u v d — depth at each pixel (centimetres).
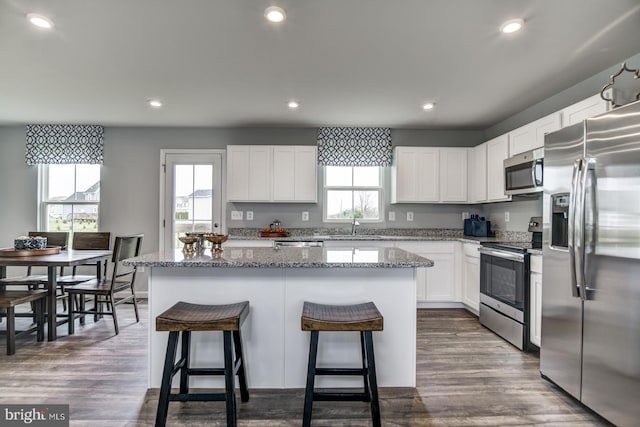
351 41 230
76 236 388
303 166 433
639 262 155
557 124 278
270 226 449
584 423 182
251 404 197
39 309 297
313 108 371
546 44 233
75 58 255
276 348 210
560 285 207
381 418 186
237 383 209
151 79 294
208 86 310
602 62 259
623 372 164
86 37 225
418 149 435
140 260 192
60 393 209
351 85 305
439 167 435
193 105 363
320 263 187
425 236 463
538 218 330
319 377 211
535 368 245
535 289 268
